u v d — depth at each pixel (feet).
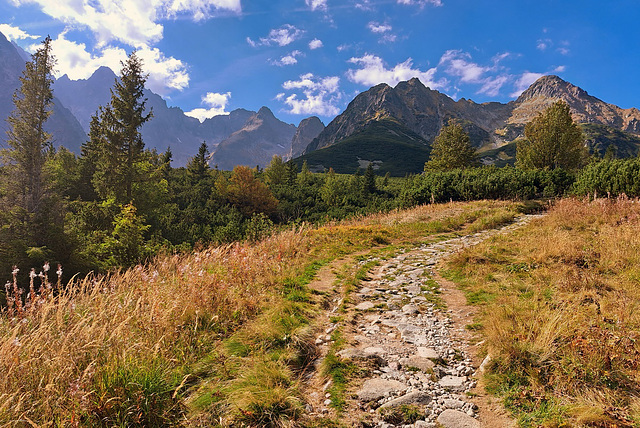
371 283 26.17
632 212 37.40
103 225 95.61
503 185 74.90
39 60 101.55
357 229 48.47
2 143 97.76
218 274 22.47
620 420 9.25
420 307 20.40
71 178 144.36
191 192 186.80
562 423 9.45
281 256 32.30
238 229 79.56
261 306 19.31
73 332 12.48
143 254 49.21
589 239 30.14
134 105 123.65
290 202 200.13
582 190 62.34
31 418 9.63
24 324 14.20
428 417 10.44
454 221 52.24
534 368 11.98
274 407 10.46
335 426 10.04
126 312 15.84
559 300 17.74
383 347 15.34
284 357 13.82
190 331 15.80
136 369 11.51
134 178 117.91
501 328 14.66
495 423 10.04
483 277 24.44
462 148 141.38
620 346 12.32
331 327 17.44
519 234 37.42
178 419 10.18
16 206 79.56
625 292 18.15
